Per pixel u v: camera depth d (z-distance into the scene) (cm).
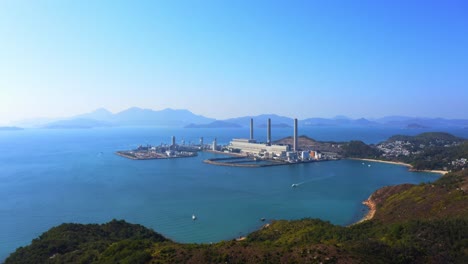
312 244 7481
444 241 8056
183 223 14462
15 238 12938
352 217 15162
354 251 6931
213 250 7325
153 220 14900
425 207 12175
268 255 6819
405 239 8381
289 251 6994
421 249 7444
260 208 16775
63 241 9675
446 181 15312
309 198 18825
